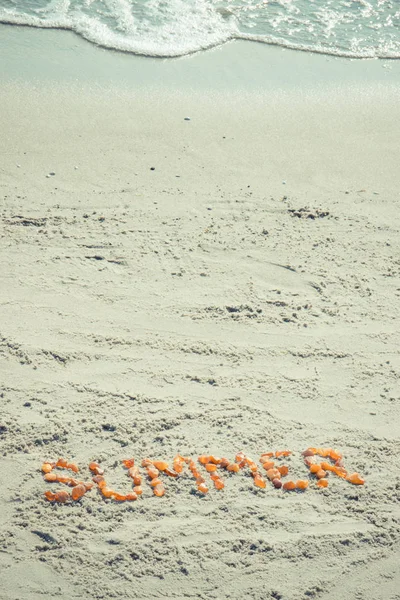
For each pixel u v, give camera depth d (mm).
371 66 5734
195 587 2451
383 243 3852
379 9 6621
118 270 3559
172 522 2598
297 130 4828
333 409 2982
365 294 3516
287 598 2441
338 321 3363
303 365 3150
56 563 2479
